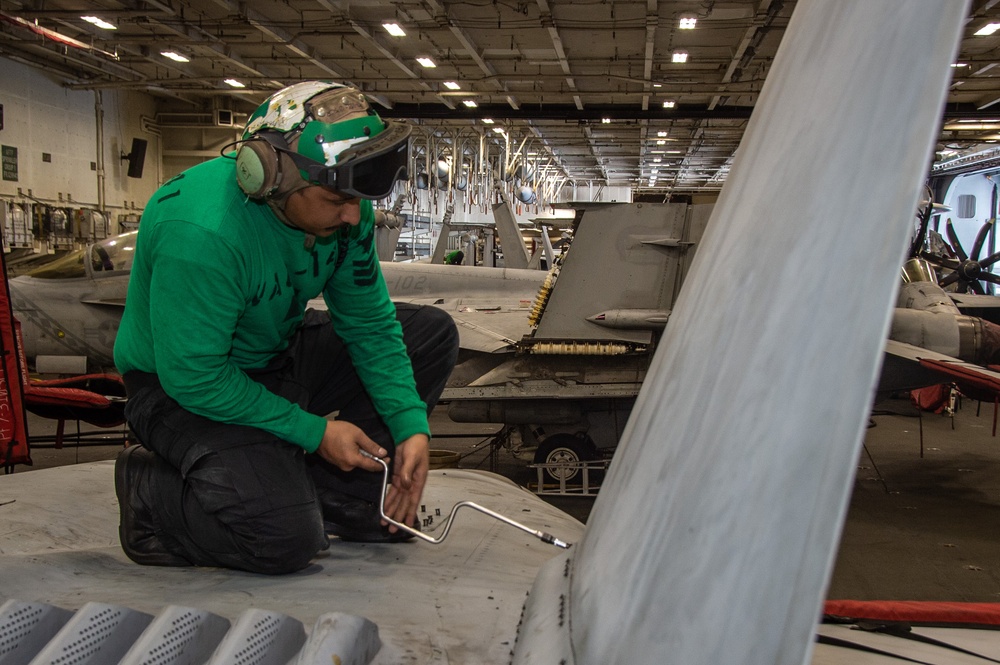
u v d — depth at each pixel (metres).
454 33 10.05
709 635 0.33
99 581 1.14
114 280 7.15
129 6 9.80
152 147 15.31
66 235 12.55
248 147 1.10
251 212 1.20
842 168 0.35
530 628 0.70
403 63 11.75
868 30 0.39
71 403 4.98
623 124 16.02
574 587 0.64
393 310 1.48
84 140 13.36
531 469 6.16
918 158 0.28
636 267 5.36
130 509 1.30
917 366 5.25
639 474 0.54
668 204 5.33
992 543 4.42
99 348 7.21
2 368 4.50
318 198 1.14
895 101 0.32
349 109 1.11
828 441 0.28
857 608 0.99
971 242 21.02
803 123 0.44
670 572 0.39
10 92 11.73
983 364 6.80
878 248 0.29
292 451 1.27
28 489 1.67
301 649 0.72
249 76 13.23
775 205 0.43
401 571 1.18
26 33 10.69
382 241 10.30
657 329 5.29
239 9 9.30
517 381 5.40
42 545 1.34
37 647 0.75
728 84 12.47
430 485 1.85
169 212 1.17
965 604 0.98
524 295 7.40
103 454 6.52
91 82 12.99
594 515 0.70
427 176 16.28
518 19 9.74
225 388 1.19
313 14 9.88
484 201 18.00
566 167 22.50
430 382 1.64
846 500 0.26
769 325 0.37
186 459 1.21
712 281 0.52
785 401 0.33
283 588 1.08
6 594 1.02
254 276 1.23
